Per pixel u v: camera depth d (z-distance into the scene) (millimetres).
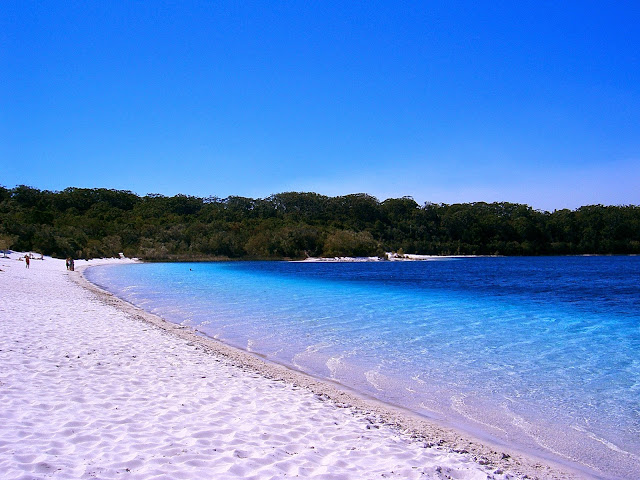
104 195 130750
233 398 7969
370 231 118188
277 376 10453
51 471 4477
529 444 7242
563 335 17234
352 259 96250
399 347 14578
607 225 115312
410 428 7492
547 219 121125
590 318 22000
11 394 6996
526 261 93750
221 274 53000
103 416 6363
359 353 13656
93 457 4934
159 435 5812
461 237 120438
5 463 4539
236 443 5758
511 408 8945
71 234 80250
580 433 7734
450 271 62750
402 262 92375
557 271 62562
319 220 120375
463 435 7449
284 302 26734
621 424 8156
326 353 13594
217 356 12023
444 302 28125
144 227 98625
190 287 35719
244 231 100875
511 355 13641
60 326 14250
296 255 97250
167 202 135000
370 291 34688
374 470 5293
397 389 10109
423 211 125125
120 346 11828
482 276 53156
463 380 10906
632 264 80188
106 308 20328
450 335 16844
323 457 5582
